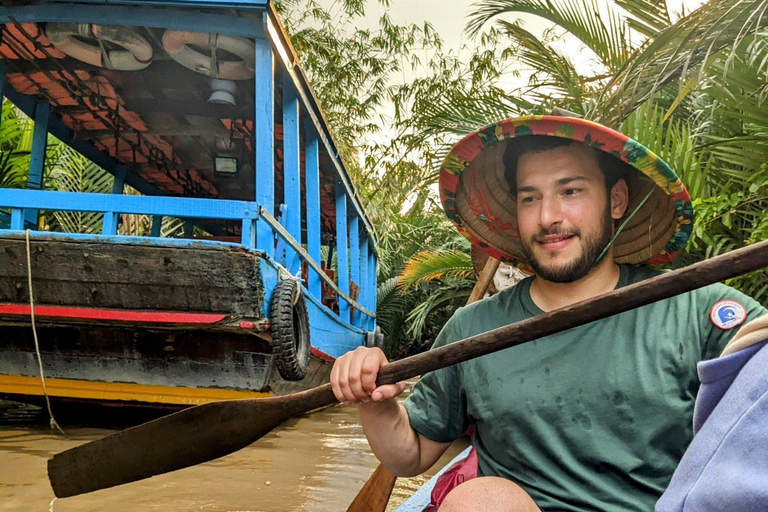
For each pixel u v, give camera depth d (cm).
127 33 543
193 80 640
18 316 486
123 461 181
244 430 172
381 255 1620
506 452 156
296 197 587
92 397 536
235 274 462
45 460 400
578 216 159
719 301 144
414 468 172
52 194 475
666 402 140
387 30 1540
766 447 75
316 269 683
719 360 89
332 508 315
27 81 653
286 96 580
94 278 471
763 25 406
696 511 81
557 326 127
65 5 503
